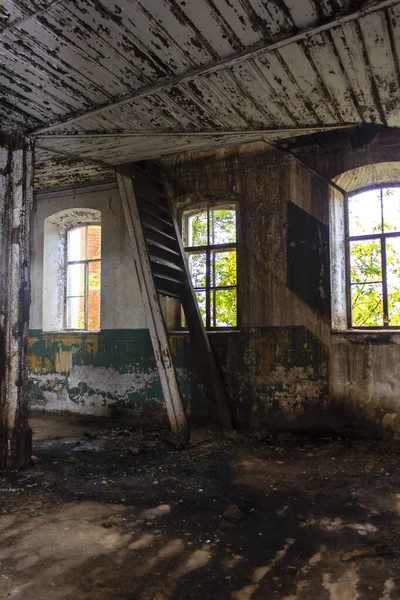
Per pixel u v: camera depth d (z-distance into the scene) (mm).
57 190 7641
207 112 4008
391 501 3602
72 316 7938
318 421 5672
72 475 4312
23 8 2785
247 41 2961
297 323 5855
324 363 5680
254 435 5781
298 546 2846
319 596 2309
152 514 3371
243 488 3947
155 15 2756
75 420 6977
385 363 5355
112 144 4883
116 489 3932
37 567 2588
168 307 6785
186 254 6875
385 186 5801
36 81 3631
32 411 7625
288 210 6000
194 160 6605
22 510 3439
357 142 5270
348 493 3793
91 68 3402
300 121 4176
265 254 6102
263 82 3449
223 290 6574
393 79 3277
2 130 4551
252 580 2461
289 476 4258
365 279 5797
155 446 5344
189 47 3064
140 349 6855
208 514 3371
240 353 6156
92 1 2672
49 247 7879
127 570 2561
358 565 2602
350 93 3553
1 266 4535
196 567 2596
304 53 3039
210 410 6289
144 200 6078
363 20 2654
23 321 4598
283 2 2568
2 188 4566
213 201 6699
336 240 5828
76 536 2988
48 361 7574
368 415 5422
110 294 7121
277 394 5910
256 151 6207
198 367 6355
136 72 3416
